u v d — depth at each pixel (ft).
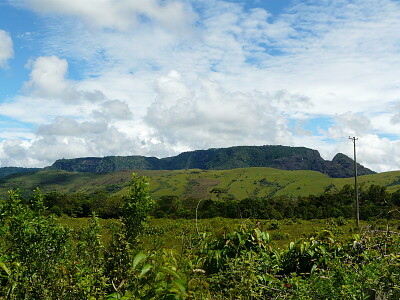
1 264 13.05
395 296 12.15
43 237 18.30
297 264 18.62
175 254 12.66
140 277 9.48
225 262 16.17
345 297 12.42
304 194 533.96
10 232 18.03
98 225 25.11
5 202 19.21
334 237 20.49
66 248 19.45
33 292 14.49
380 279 12.60
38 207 20.68
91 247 22.58
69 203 225.56
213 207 157.79
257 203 162.91
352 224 113.80
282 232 90.02
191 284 10.35
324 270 16.58
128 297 9.89
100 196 245.86
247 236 17.87
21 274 14.78
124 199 26.86
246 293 12.16
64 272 14.87
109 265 18.90
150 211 27.50
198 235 14.98
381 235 18.63
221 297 12.44
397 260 14.06
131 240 23.53
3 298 13.47
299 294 12.96
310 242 19.48
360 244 18.30
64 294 14.14
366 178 566.77
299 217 173.27
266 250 18.22
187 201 179.42
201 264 15.11
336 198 209.56
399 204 139.95
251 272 13.03
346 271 14.69
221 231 18.10
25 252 17.33
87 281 14.25
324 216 177.27
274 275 16.94
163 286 9.59
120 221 26.03
